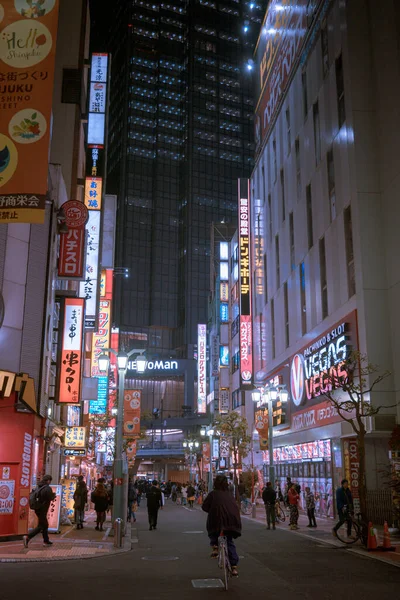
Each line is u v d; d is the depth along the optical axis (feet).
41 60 50.06
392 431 83.76
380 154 96.37
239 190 187.42
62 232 88.02
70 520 91.40
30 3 51.21
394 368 87.66
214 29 616.39
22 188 47.21
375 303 91.04
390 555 54.13
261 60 182.70
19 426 65.41
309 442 118.62
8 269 69.41
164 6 614.34
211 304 297.53
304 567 47.19
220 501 38.29
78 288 120.06
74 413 125.59
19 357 68.90
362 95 99.55
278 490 125.08
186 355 504.02
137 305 524.11
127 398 93.76
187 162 561.84
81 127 124.98
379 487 88.74
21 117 48.65
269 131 165.99
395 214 90.07
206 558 53.01
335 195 106.22
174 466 394.52
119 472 67.92
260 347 169.37
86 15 125.29
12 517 63.26
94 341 145.07
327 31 115.03
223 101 595.88
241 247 184.34
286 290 141.28
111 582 39.37
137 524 97.45
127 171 552.82
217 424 170.09
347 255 99.25
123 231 535.60
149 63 595.06
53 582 38.99
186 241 539.29
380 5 98.99
